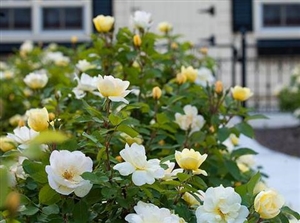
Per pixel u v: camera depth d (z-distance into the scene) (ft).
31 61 17.66
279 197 5.29
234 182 8.34
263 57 33.19
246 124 8.57
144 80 9.35
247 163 9.71
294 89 29.17
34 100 10.84
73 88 8.54
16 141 6.57
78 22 32.65
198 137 8.10
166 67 10.80
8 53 32.24
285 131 26.66
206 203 5.23
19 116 12.73
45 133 4.18
